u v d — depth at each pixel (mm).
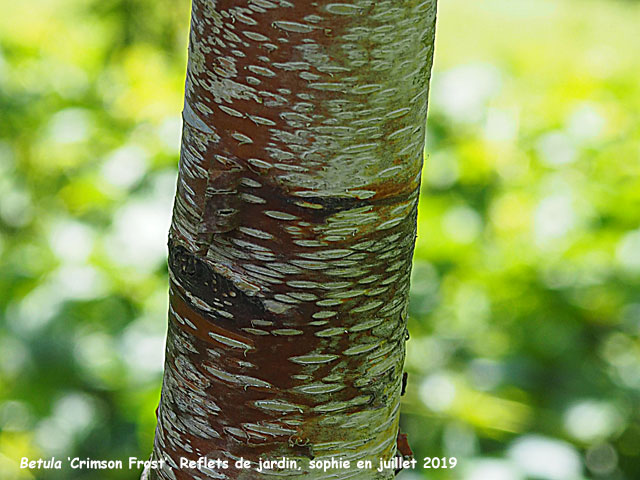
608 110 3199
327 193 919
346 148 905
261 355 988
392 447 1124
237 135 909
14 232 3260
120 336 2660
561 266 2721
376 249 964
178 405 1068
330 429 1039
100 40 3896
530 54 6141
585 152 3012
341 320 983
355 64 871
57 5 5055
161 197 2904
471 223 2877
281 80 876
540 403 2584
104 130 3285
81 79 3553
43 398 2617
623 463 2541
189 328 1012
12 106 3377
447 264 2762
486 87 3189
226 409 1029
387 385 1058
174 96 3375
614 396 2580
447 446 2441
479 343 2693
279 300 959
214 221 931
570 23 7176
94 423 2617
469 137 3092
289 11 850
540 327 2691
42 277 2773
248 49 874
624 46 6750
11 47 3615
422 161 1000
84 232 2836
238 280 958
